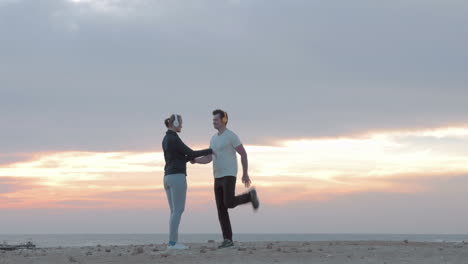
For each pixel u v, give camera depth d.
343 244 10.53
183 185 9.33
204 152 9.36
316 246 10.00
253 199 9.50
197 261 7.61
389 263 7.30
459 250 8.84
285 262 7.43
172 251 8.93
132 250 9.62
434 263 7.30
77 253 9.17
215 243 11.43
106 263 7.58
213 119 9.65
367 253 8.44
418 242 11.21
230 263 7.38
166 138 9.34
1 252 9.55
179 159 9.32
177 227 9.36
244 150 9.57
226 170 9.52
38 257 8.41
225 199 9.49
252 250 9.01
